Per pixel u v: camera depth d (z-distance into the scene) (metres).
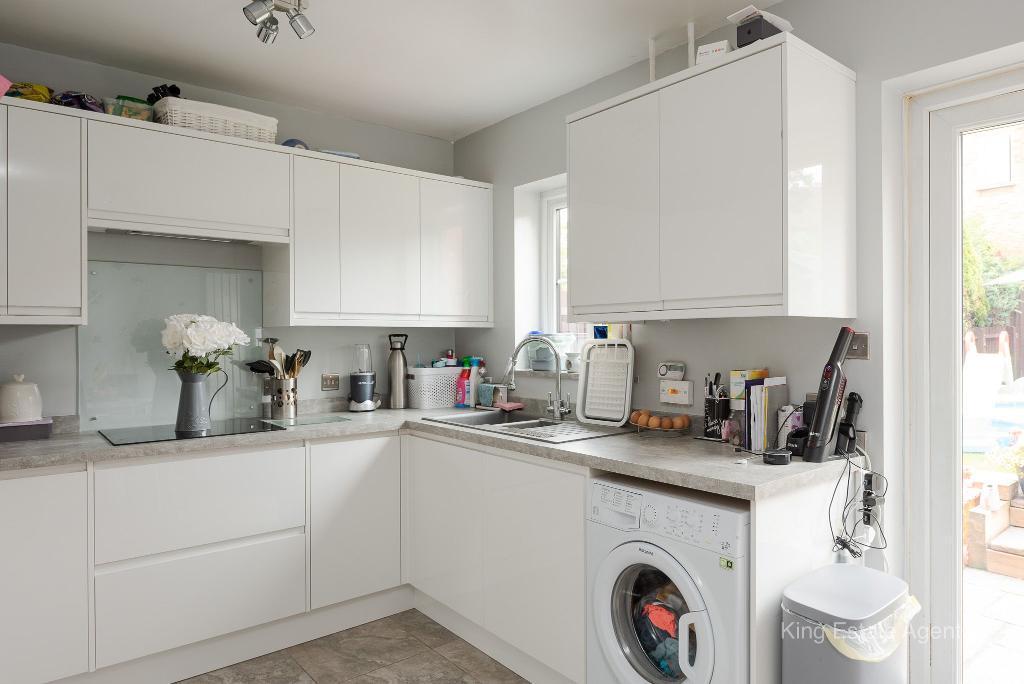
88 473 2.22
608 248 2.42
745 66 1.96
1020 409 1.94
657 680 1.91
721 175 2.03
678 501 1.82
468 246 3.54
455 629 2.80
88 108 2.54
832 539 1.98
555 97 3.23
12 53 2.61
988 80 1.98
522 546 2.35
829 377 1.96
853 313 2.11
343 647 2.68
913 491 2.14
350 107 3.35
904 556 2.15
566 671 2.17
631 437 2.47
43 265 2.36
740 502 1.79
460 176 3.87
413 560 2.98
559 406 3.00
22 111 2.32
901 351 2.13
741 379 2.30
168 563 2.37
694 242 2.11
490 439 2.47
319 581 2.73
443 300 3.44
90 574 2.22
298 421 2.95
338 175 3.09
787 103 1.85
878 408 2.07
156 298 2.93
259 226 2.86
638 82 2.84
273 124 2.97
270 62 2.80
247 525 2.54
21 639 2.09
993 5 1.84
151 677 2.38
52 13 2.36
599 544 2.03
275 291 3.09
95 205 2.46
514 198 3.50
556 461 2.22
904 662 1.72
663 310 2.22
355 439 2.84
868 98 2.10
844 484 2.02
